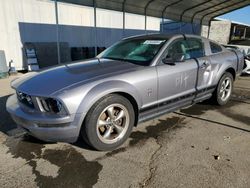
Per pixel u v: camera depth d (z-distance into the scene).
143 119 3.29
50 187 2.27
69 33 11.70
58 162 2.70
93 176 2.43
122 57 3.77
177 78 3.56
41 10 10.34
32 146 3.07
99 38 13.25
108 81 2.82
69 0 8.98
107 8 10.36
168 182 2.33
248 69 8.28
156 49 3.53
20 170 2.54
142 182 2.33
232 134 3.42
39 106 2.60
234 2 12.29
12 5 9.42
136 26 15.37
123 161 2.71
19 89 2.85
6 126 3.70
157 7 12.20
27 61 9.80
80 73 3.01
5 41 9.48
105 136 2.89
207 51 4.34
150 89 3.20
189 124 3.80
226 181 2.33
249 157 2.77
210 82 4.32
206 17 16.23
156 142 3.17
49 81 2.83
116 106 2.91
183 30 18.48
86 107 2.61
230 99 5.33
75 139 2.72
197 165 2.61
